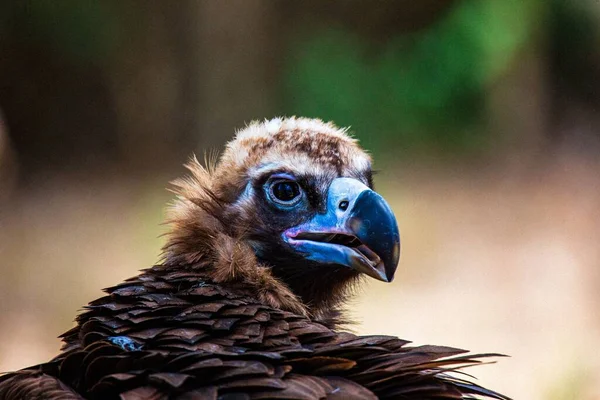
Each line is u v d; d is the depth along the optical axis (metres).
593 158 24.80
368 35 25.98
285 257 5.92
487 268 17.45
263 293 5.49
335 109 25.27
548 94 26.47
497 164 24.16
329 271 6.01
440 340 14.59
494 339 14.59
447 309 15.69
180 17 24.62
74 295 15.46
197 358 4.38
